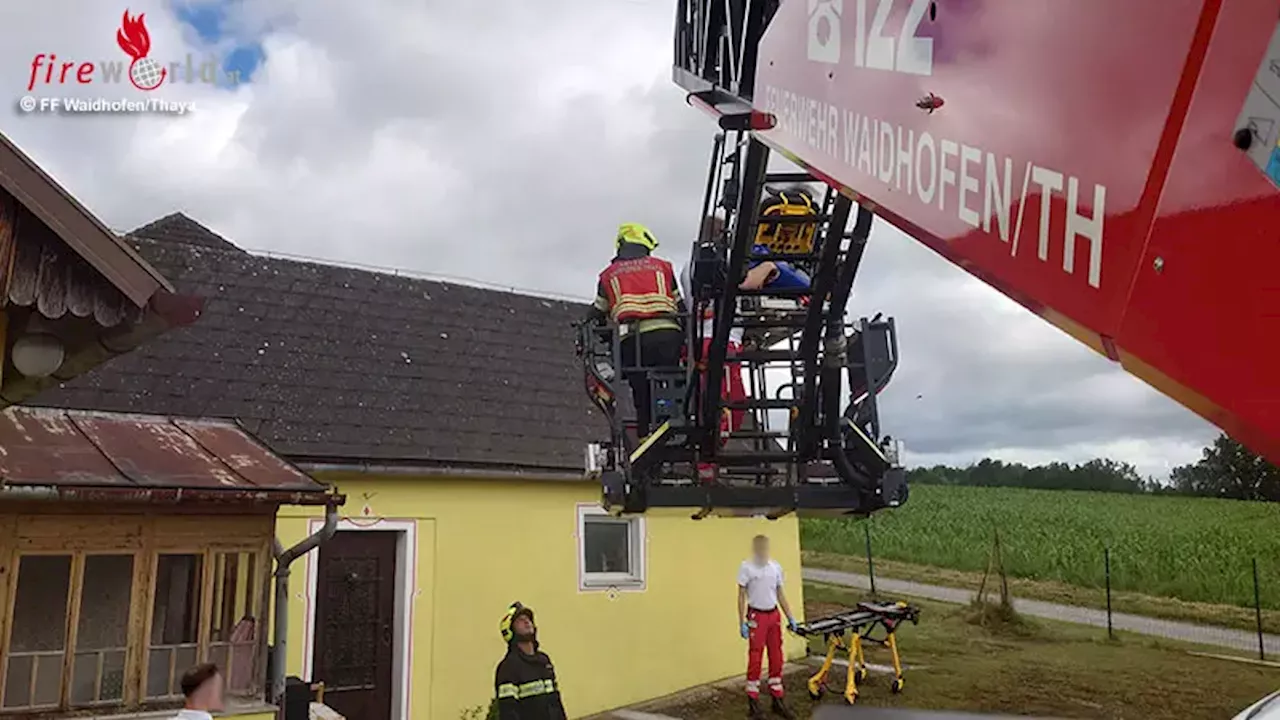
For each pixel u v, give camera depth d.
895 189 1.58
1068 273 1.02
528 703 6.30
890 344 5.54
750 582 9.27
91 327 4.42
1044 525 27.80
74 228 4.08
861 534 28.00
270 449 6.73
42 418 6.24
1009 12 1.19
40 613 5.37
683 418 5.48
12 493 5.02
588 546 10.80
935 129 1.42
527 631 6.41
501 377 11.61
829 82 2.03
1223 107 0.80
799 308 5.44
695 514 5.75
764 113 2.67
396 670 9.27
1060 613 17.92
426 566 9.59
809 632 9.21
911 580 22.19
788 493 5.55
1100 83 0.98
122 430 6.38
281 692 5.93
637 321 5.83
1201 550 22.77
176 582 5.79
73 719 5.19
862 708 3.77
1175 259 0.84
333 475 9.30
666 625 10.91
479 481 10.06
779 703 9.13
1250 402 0.75
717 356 5.25
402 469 9.48
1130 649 13.12
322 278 11.97
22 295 4.03
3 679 5.10
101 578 5.55
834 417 5.36
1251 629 16.33
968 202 1.29
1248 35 0.77
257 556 5.97
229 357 10.09
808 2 2.24
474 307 12.75
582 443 11.04
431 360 11.38
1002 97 1.20
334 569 9.19
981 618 15.04
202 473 5.88
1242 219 0.77
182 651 5.63
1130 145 0.92
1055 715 8.92
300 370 10.32
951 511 31.16
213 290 10.97
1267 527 24.62
